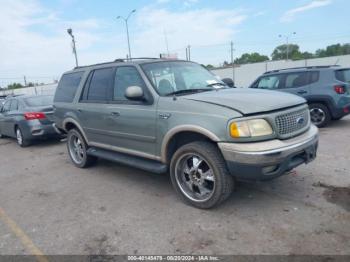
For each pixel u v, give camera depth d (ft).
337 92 26.03
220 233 10.82
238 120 11.01
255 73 123.34
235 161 11.03
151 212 12.87
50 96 31.50
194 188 13.16
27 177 19.58
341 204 12.18
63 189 16.66
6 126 32.24
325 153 19.08
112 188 16.08
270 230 10.74
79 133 19.52
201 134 12.20
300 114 12.48
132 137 14.99
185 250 10.05
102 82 17.16
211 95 12.82
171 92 13.91
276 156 10.84
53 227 12.37
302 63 116.37
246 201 13.07
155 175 17.65
